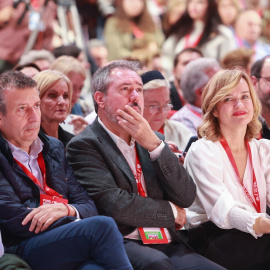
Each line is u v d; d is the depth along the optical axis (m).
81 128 11.59
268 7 23.78
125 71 8.92
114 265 7.47
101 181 8.62
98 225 7.57
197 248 9.20
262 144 9.74
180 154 10.36
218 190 9.01
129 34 21.55
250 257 8.88
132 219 8.45
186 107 13.34
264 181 9.50
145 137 8.68
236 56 15.96
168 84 11.48
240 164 9.57
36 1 18.44
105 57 20.55
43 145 8.65
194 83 13.04
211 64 13.20
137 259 8.07
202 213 9.48
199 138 9.80
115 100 8.80
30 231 7.84
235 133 9.48
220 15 21.91
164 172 8.68
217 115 9.53
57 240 7.66
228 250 8.87
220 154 9.40
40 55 15.18
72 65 13.12
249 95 9.44
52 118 10.42
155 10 23.11
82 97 15.42
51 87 10.39
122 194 8.51
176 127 12.33
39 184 8.39
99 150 8.84
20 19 18.16
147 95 11.20
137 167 9.02
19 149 8.37
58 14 19.22
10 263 7.28
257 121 9.64
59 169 8.68
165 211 8.67
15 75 8.31
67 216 8.03
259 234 8.59
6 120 8.23
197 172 9.34
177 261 8.42
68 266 7.69
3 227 7.96
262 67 12.58
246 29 22.11
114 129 9.02
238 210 8.73
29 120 8.24
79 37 19.55
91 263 7.58
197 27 21.83
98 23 21.62
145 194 8.94
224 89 9.28
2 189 7.90
